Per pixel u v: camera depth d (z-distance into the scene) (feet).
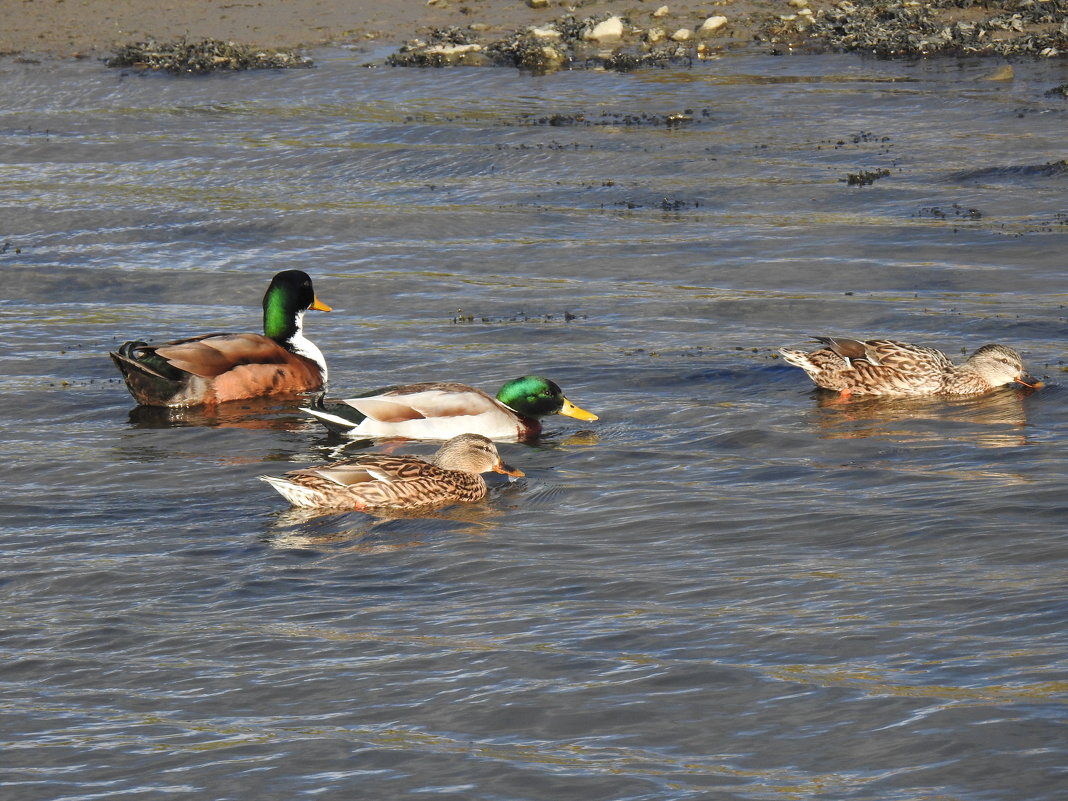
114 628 36.50
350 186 102.32
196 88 127.95
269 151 110.93
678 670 32.60
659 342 68.13
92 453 53.57
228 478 50.11
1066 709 29.71
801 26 142.82
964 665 32.09
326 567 40.63
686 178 101.50
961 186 97.19
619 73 130.72
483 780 28.12
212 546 42.65
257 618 36.99
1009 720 29.37
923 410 56.44
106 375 65.36
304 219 94.48
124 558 41.75
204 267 85.46
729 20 145.18
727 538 41.91
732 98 122.21
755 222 91.15
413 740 29.96
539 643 34.53
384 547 42.16
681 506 45.14
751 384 61.00
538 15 146.51
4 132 117.60
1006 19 139.03
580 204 96.73
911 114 115.75
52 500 47.57
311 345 64.39
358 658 34.09
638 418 56.49
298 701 31.99
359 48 138.82
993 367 58.49
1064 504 43.37
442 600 37.81
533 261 84.84
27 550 42.65
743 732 29.66
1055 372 61.26
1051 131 108.78
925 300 74.23
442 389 56.03
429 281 81.46
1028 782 27.07
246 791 28.09
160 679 33.45
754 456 50.80
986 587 36.76
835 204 94.38
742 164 104.27
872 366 58.70
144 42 139.23
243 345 62.28
